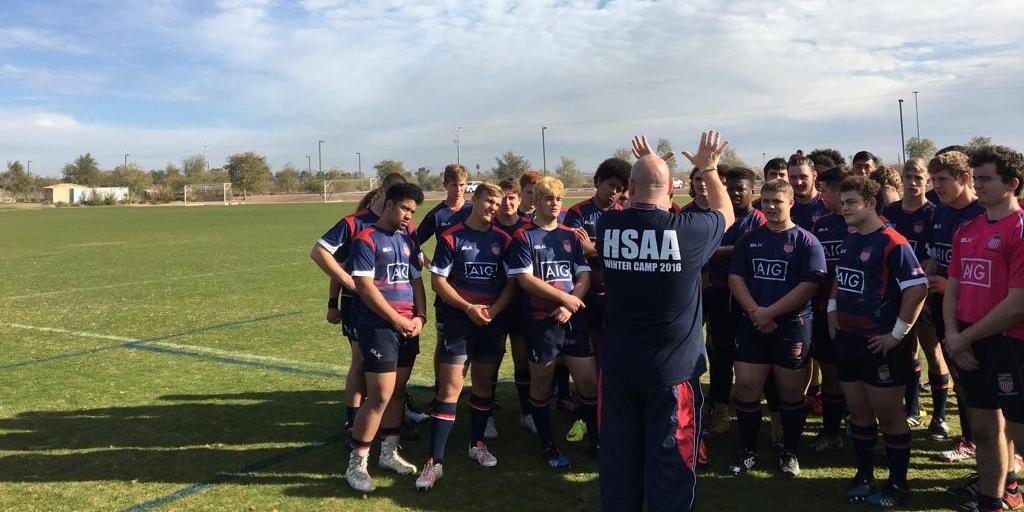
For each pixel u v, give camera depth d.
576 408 5.32
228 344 7.74
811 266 4.00
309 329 8.55
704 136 3.40
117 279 13.34
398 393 4.26
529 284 4.19
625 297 3.09
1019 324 3.22
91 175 95.00
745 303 4.16
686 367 3.07
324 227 28.44
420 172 85.88
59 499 3.84
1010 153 3.26
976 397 3.34
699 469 4.31
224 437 4.86
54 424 5.11
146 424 5.12
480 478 4.18
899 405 3.71
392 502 3.82
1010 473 3.67
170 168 106.44
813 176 5.41
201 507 3.74
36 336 8.19
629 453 3.13
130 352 7.38
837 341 3.89
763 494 3.91
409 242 4.27
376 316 3.98
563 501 3.84
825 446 4.64
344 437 4.87
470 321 4.25
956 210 4.40
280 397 5.80
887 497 3.73
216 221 33.78
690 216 3.11
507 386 6.28
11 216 42.34
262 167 85.12
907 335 3.70
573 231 4.59
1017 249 3.16
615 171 4.98
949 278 3.64
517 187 4.63
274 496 3.89
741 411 4.26
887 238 3.70
